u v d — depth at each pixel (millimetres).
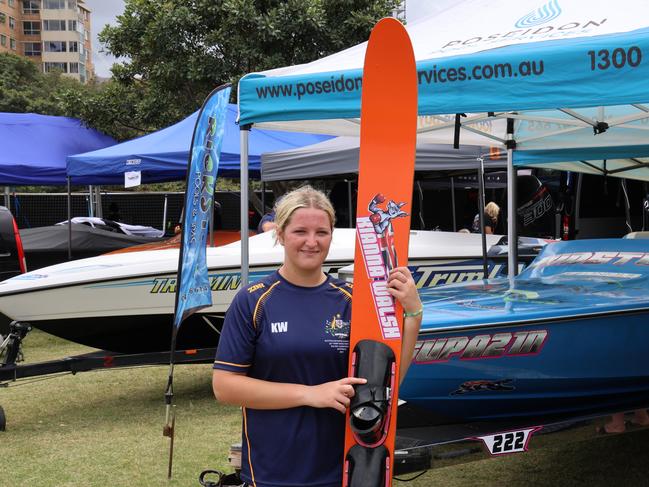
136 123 13242
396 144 2215
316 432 1992
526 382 3361
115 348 5957
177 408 5438
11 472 4012
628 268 4309
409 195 2156
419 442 3014
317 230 2018
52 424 5008
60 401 5676
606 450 4316
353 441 1997
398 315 2043
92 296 5535
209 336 6047
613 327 3443
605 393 3605
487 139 5301
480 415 3428
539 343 3307
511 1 3572
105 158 7957
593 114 4320
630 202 8234
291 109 3365
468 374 3232
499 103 2832
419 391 3211
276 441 1988
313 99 3303
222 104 4195
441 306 3539
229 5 11227
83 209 18875
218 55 11852
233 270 5848
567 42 2760
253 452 2023
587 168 5668
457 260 6305
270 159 7734
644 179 5906
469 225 10016
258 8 11719
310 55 11539
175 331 3914
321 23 11289
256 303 2025
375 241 2152
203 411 5336
